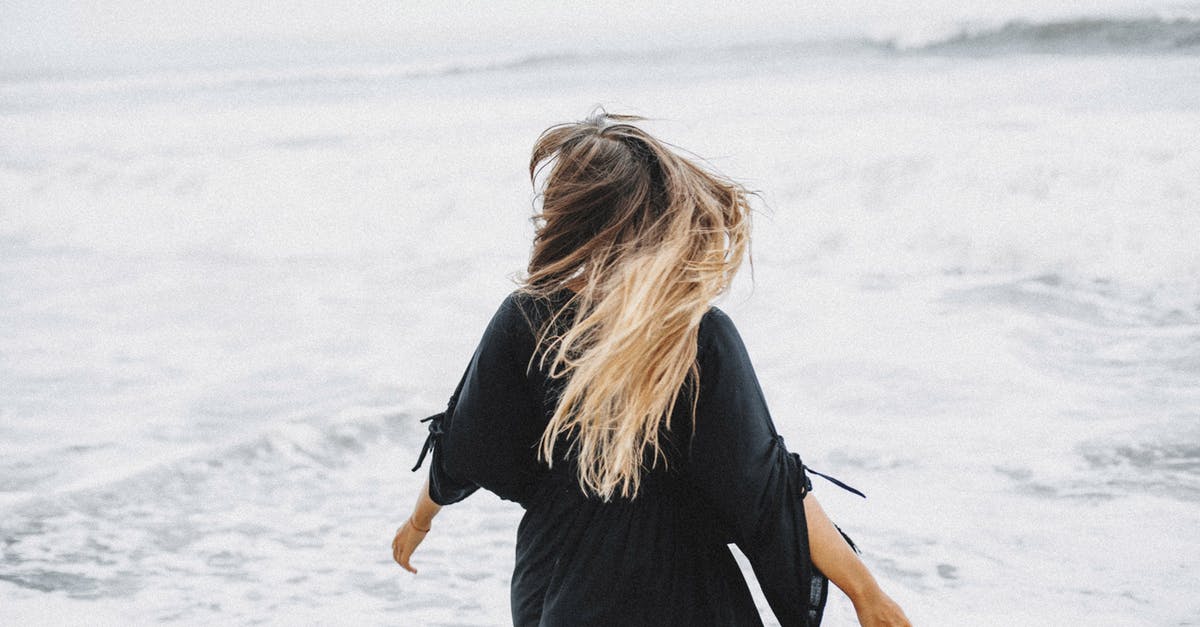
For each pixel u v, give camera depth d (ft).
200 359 22.07
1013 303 22.99
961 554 12.35
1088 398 17.07
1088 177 28.84
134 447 17.06
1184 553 11.94
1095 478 14.08
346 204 38.37
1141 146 30.45
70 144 56.90
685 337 5.66
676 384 5.69
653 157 5.96
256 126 59.00
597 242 5.90
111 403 19.38
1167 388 17.24
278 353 22.12
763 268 27.40
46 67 113.09
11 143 58.85
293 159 45.34
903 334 21.17
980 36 58.08
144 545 13.56
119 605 12.01
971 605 11.18
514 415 6.27
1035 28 55.72
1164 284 23.53
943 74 52.60
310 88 75.92
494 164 40.47
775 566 5.92
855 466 15.14
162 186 44.42
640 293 5.55
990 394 17.58
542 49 85.05
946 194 29.76
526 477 6.47
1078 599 11.16
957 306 23.02
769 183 32.53
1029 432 15.83
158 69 103.81
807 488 5.94
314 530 13.99
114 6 146.30
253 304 26.99
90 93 82.17
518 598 6.47
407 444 16.88
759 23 85.46
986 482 14.26
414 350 21.52
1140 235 26.00
